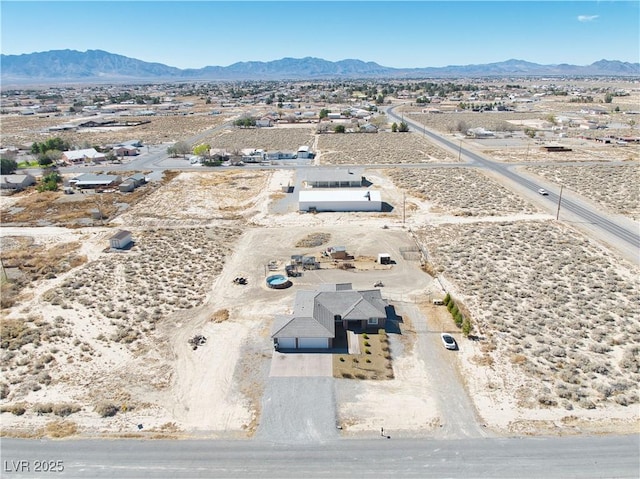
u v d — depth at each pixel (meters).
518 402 33.44
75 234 69.62
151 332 43.31
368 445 29.78
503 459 28.38
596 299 47.53
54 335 42.84
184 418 32.59
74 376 37.31
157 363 38.84
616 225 69.06
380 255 57.50
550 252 59.78
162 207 81.94
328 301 44.84
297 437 30.59
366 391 34.97
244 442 30.25
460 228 69.19
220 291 51.16
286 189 90.56
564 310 45.69
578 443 29.47
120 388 35.81
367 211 78.38
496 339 41.22
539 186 90.62
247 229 70.56
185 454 29.27
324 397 34.38
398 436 30.50
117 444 30.20
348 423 31.75
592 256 58.44
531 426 31.09
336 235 67.50
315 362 38.53
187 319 45.50
